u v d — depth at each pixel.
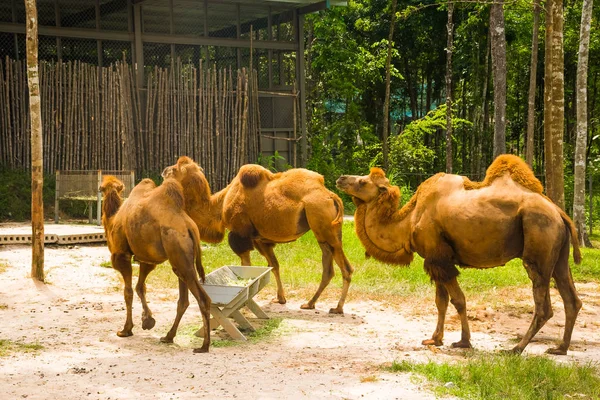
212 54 22.53
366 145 31.86
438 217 8.33
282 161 23.52
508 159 8.25
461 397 6.46
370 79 32.47
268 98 23.44
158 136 20.62
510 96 33.72
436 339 8.48
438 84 36.44
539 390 6.73
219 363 7.52
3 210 18.27
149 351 8.03
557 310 10.78
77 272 12.62
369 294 11.45
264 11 23.56
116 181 9.10
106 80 19.94
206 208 9.52
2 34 19.66
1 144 19.16
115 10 20.94
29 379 6.89
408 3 32.03
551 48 16.17
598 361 7.94
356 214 9.26
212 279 9.23
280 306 10.71
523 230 7.90
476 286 12.26
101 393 6.48
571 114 33.91
